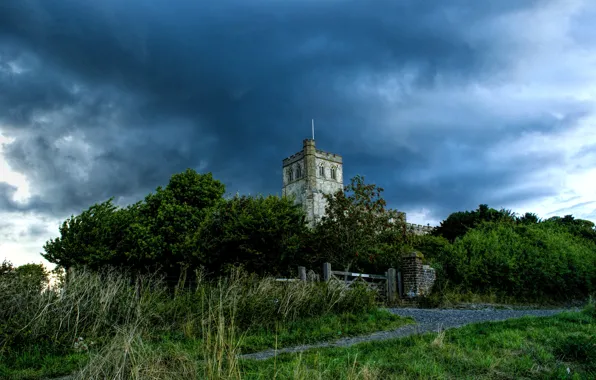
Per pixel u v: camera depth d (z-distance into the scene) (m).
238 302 9.23
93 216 23.19
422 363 5.85
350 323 10.07
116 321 8.03
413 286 16.55
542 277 18.86
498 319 11.05
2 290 7.85
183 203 23.05
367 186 20.39
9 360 6.63
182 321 8.77
